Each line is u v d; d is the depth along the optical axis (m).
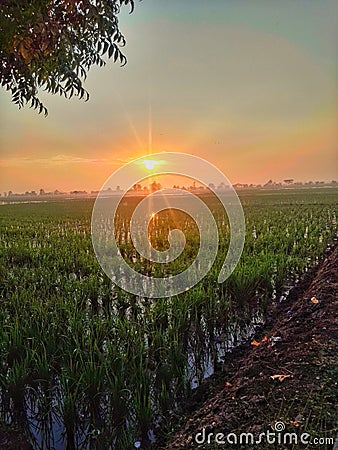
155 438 3.15
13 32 2.76
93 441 3.16
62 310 5.48
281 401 2.79
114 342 4.48
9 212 31.58
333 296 5.00
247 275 6.49
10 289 6.96
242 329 5.39
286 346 3.85
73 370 3.68
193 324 5.26
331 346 3.50
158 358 4.34
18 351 4.11
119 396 3.31
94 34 3.29
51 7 3.01
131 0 3.20
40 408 3.45
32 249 10.81
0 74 3.28
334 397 2.69
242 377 3.50
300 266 8.19
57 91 3.49
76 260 9.31
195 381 4.06
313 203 31.16
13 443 3.00
